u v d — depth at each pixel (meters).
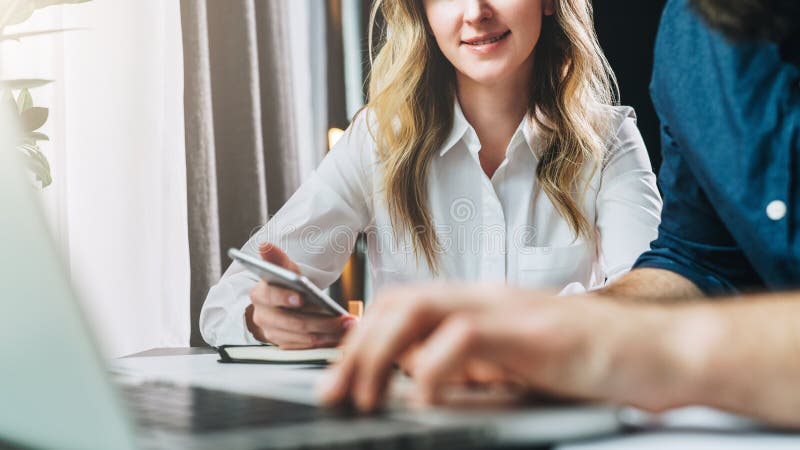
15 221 0.31
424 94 1.48
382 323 0.38
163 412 0.38
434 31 1.41
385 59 1.54
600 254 1.53
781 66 0.72
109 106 2.52
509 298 0.38
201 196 2.58
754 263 0.74
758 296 0.40
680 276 0.82
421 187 1.48
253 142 2.71
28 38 2.39
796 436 0.35
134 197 2.54
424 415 0.35
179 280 2.59
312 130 3.18
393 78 1.49
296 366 0.78
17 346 0.31
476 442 0.31
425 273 1.50
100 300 2.50
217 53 2.71
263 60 2.84
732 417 0.40
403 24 1.48
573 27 1.46
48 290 0.30
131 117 2.55
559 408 0.35
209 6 2.70
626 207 1.43
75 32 2.47
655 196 1.46
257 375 0.63
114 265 2.52
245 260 0.74
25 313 0.31
